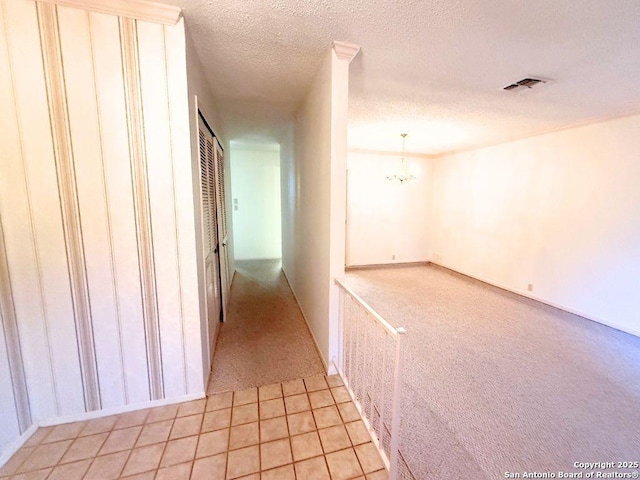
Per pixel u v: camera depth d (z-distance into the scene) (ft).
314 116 7.38
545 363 7.36
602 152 9.73
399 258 18.21
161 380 5.51
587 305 10.21
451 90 7.63
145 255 5.10
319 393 6.01
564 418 5.51
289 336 8.55
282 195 15.70
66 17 4.31
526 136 12.31
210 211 7.67
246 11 4.52
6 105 4.31
